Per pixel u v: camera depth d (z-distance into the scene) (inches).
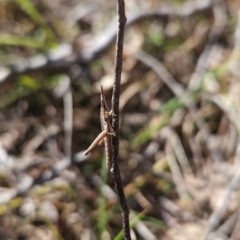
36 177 15.8
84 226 14.9
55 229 14.6
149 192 16.2
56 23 22.8
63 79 19.4
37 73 19.4
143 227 14.9
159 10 22.6
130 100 19.3
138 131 18.1
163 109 17.7
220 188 16.2
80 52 19.6
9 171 16.0
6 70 18.1
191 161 17.3
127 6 23.6
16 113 18.6
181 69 20.9
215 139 17.9
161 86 19.9
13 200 14.9
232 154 17.3
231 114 17.5
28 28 22.3
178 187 16.2
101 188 14.7
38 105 18.9
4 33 21.8
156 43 21.8
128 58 20.8
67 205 15.4
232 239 14.7
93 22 23.2
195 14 23.6
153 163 17.2
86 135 17.8
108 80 19.3
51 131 17.8
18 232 14.9
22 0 19.3
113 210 15.3
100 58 19.9
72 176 15.8
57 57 19.3
